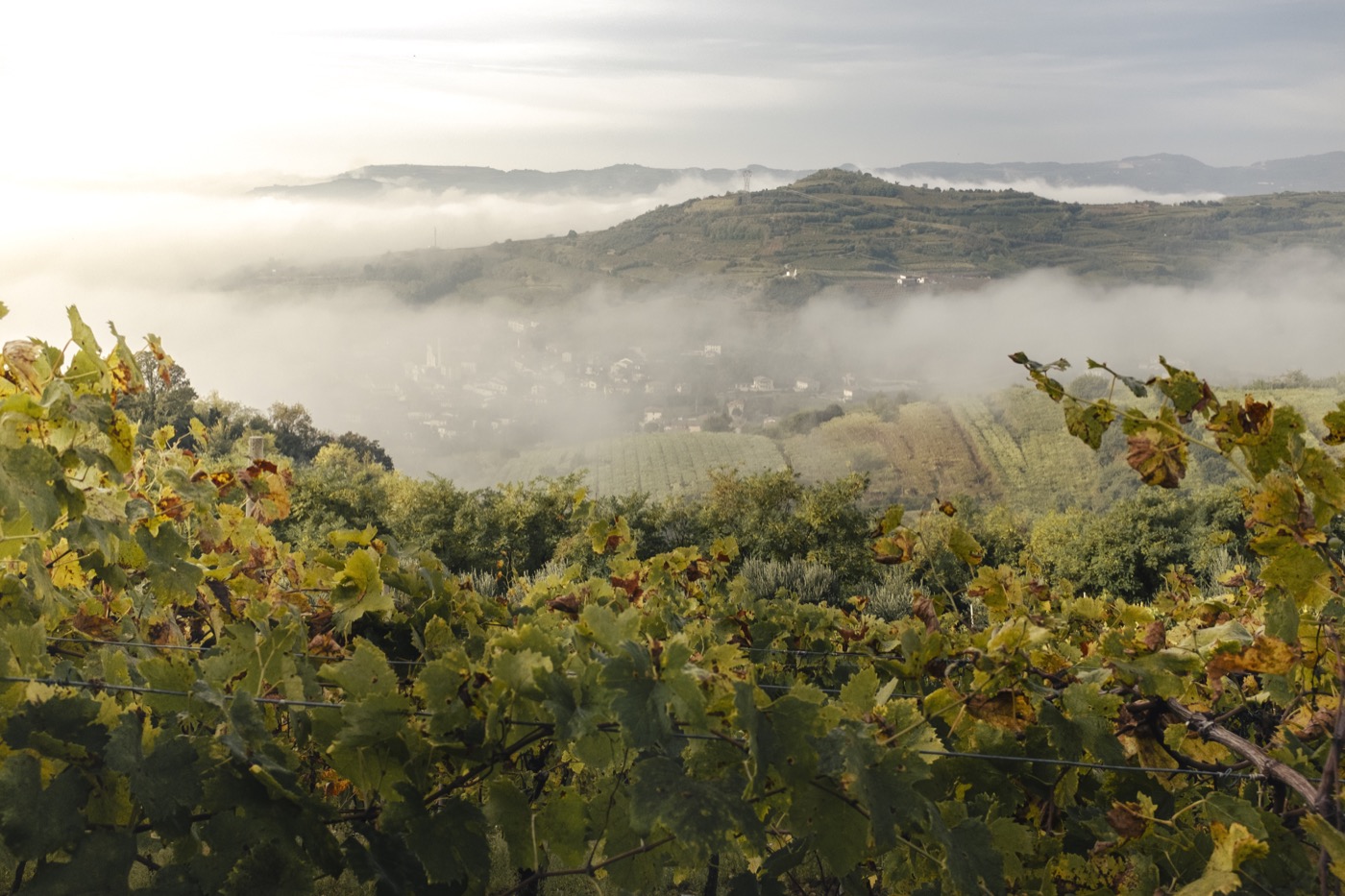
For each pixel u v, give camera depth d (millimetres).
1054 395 1980
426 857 1759
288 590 3334
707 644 3242
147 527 2586
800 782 1801
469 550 21891
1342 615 2275
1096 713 2279
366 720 1844
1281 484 1793
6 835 1471
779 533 22875
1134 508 26172
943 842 1829
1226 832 1863
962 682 2578
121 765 1532
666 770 1694
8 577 2211
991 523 30781
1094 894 2217
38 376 2078
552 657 1978
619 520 4234
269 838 1649
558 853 1992
